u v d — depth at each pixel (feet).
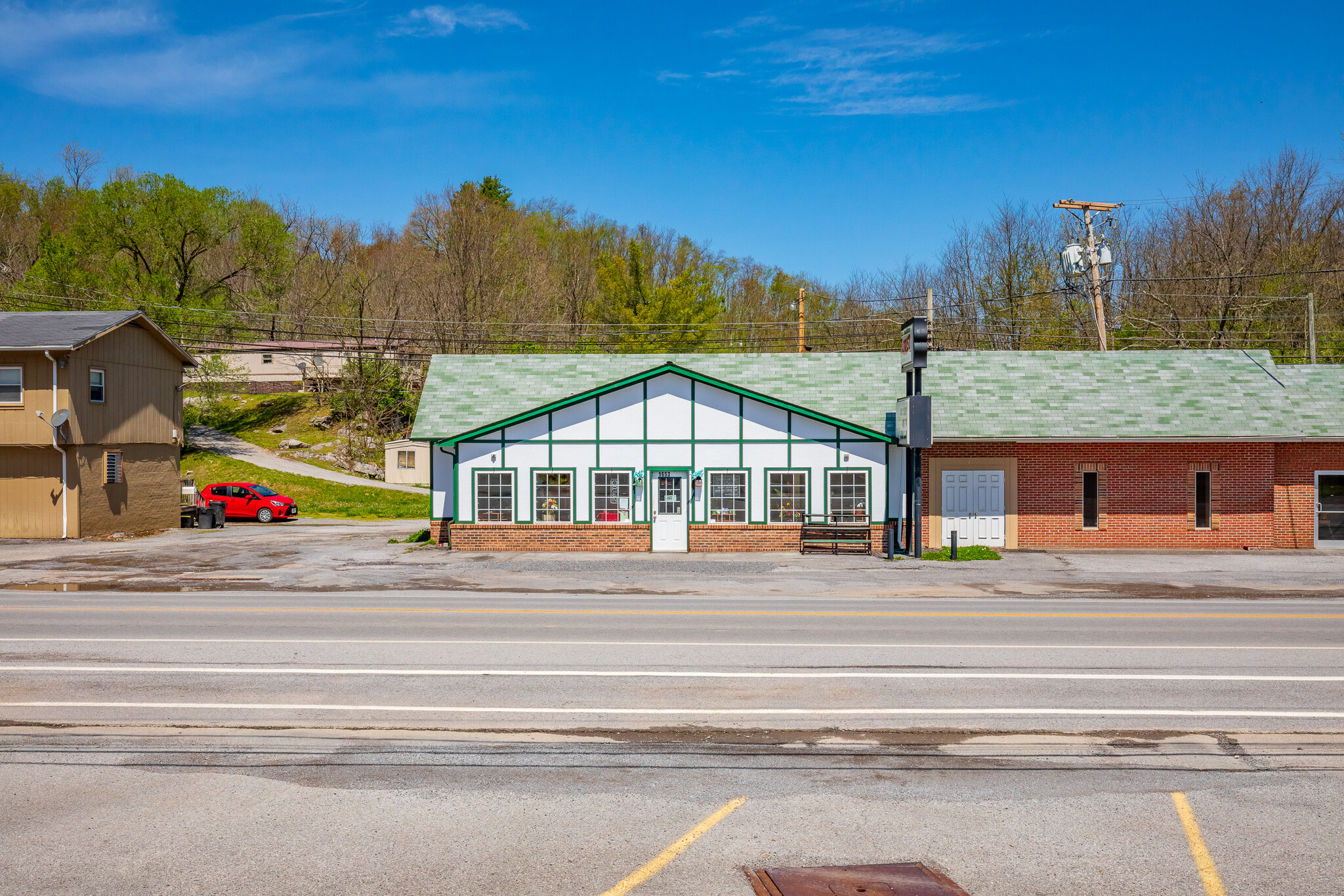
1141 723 32.73
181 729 32.09
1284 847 22.70
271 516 136.15
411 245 235.20
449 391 100.58
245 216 222.28
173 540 101.71
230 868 21.49
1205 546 89.04
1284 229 160.04
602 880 20.93
